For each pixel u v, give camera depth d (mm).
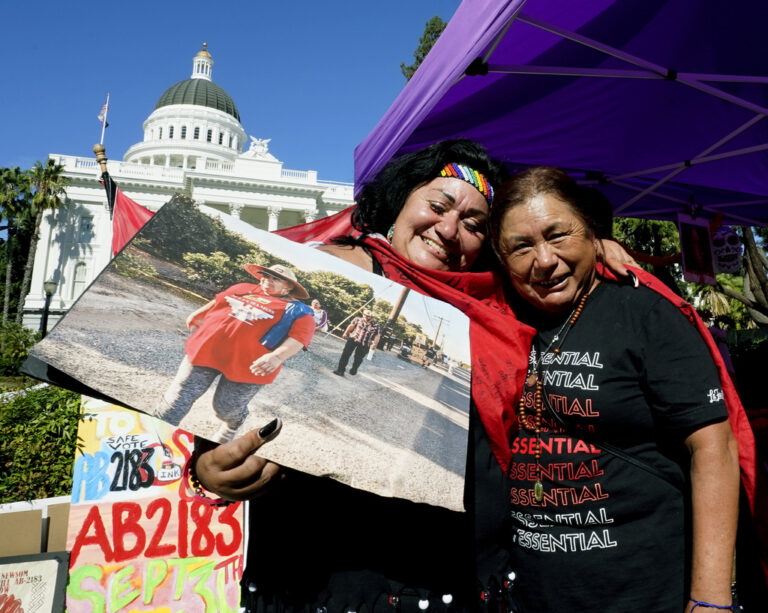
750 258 9609
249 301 1185
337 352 1228
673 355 1242
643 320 1284
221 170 51875
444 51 2271
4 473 3789
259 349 1160
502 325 1363
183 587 2994
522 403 1380
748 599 1569
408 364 1271
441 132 3529
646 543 1256
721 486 1185
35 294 47156
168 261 1161
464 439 1254
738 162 4250
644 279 1326
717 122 3846
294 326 1201
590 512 1292
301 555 1271
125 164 50125
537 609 1325
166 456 3125
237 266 1226
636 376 1286
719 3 2789
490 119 3535
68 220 49500
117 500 3023
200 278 1175
